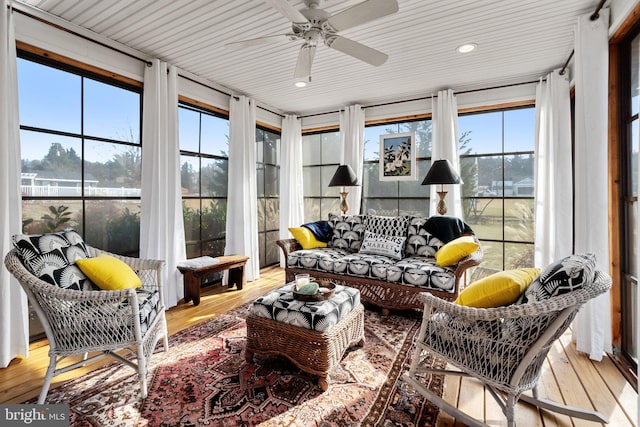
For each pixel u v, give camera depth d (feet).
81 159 8.86
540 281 4.51
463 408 5.37
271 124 15.69
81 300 5.18
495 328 4.62
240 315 9.61
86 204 9.00
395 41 8.98
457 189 12.46
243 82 12.34
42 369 6.57
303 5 7.32
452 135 12.42
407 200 14.34
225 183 13.67
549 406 5.16
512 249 12.46
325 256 10.90
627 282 6.77
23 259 5.43
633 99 6.56
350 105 15.03
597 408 5.28
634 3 5.73
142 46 9.45
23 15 7.36
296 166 16.35
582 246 7.11
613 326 7.13
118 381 6.06
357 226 12.28
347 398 5.56
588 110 6.91
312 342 5.87
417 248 10.91
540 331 4.27
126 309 5.62
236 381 6.06
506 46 9.27
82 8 7.50
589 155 6.88
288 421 4.99
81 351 5.39
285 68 11.06
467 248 8.78
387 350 7.36
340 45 7.03
